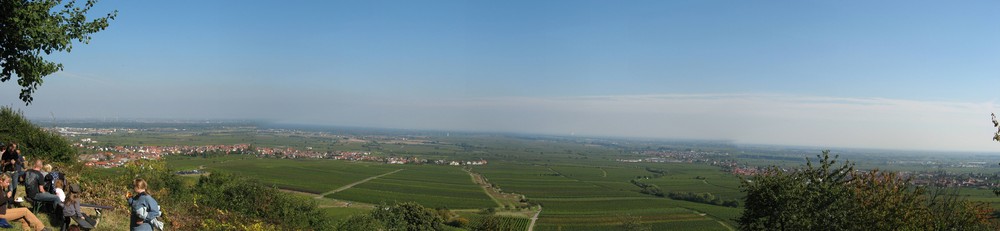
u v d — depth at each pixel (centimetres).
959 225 2194
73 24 1783
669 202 12338
